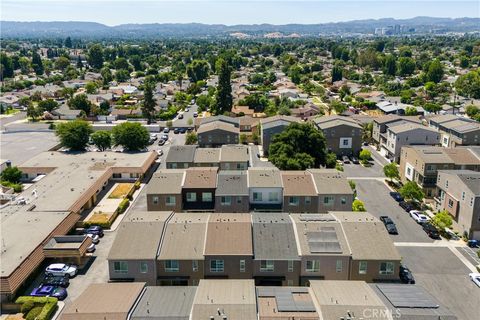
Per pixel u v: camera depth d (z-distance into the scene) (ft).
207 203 194.49
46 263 160.35
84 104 461.78
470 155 231.09
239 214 166.71
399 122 316.19
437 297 141.69
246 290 120.37
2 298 134.92
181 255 140.36
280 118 321.52
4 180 246.06
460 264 162.50
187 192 193.98
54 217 179.01
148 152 294.05
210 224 152.76
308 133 247.29
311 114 416.87
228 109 444.14
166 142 348.79
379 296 117.19
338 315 105.70
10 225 170.81
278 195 191.72
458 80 578.66
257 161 294.46
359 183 250.98
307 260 138.82
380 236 147.02
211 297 115.55
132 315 109.29
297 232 148.97
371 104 468.75
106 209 209.56
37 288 141.38
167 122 396.78
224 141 313.12
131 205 217.56
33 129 386.52
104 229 190.49
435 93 531.91
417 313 107.14
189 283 142.10
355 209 196.75
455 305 137.59
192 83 646.74
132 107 479.00
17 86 616.39
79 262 160.04
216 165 243.40
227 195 187.32
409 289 121.80
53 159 274.16
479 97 520.01
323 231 148.56
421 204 218.18
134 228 150.71
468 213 180.14
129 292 121.39
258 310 110.42
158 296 120.57
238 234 147.13
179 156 249.75
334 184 193.57
